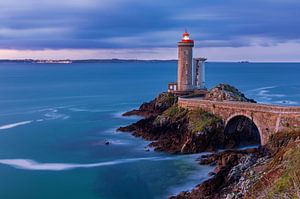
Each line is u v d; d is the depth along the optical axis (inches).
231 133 2753.4
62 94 6766.7
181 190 1957.4
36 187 2074.3
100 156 2598.4
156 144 2780.5
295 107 2352.4
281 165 1603.1
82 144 2938.0
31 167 2406.5
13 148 2869.1
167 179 2114.9
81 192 1991.9
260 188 1524.4
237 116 2721.5
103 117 4148.6
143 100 5753.0
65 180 2171.5
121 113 4399.6
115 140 3011.8
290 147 1760.6
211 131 2684.5
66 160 2539.4
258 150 2293.3
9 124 3818.9
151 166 2342.5
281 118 2402.8
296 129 2273.6
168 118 3053.6
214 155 2385.6
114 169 2326.5
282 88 7386.8
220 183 1865.2
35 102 5620.1
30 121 3983.8
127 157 2549.2
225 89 3417.8
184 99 3097.9
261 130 2541.8
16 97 6309.1
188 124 2842.0
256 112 2566.4
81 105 5241.1
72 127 3614.7
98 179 2172.7
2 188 2062.0
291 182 1220.5
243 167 1925.4
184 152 2588.6
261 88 7411.4
